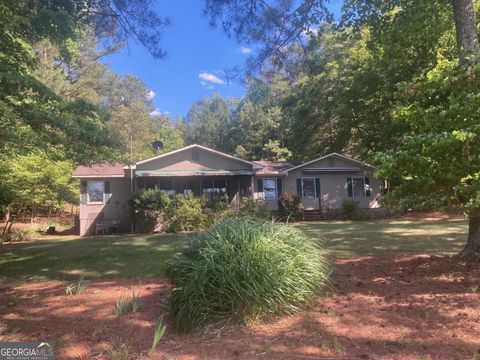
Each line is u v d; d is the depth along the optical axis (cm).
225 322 442
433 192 605
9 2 737
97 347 408
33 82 770
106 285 703
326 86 2917
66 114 859
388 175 579
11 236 1769
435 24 1009
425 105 712
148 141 5222
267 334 418
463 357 351
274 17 850
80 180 2122
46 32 841
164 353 383
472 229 733
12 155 1116
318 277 513
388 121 2253
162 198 1998
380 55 1761
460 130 525
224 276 448
